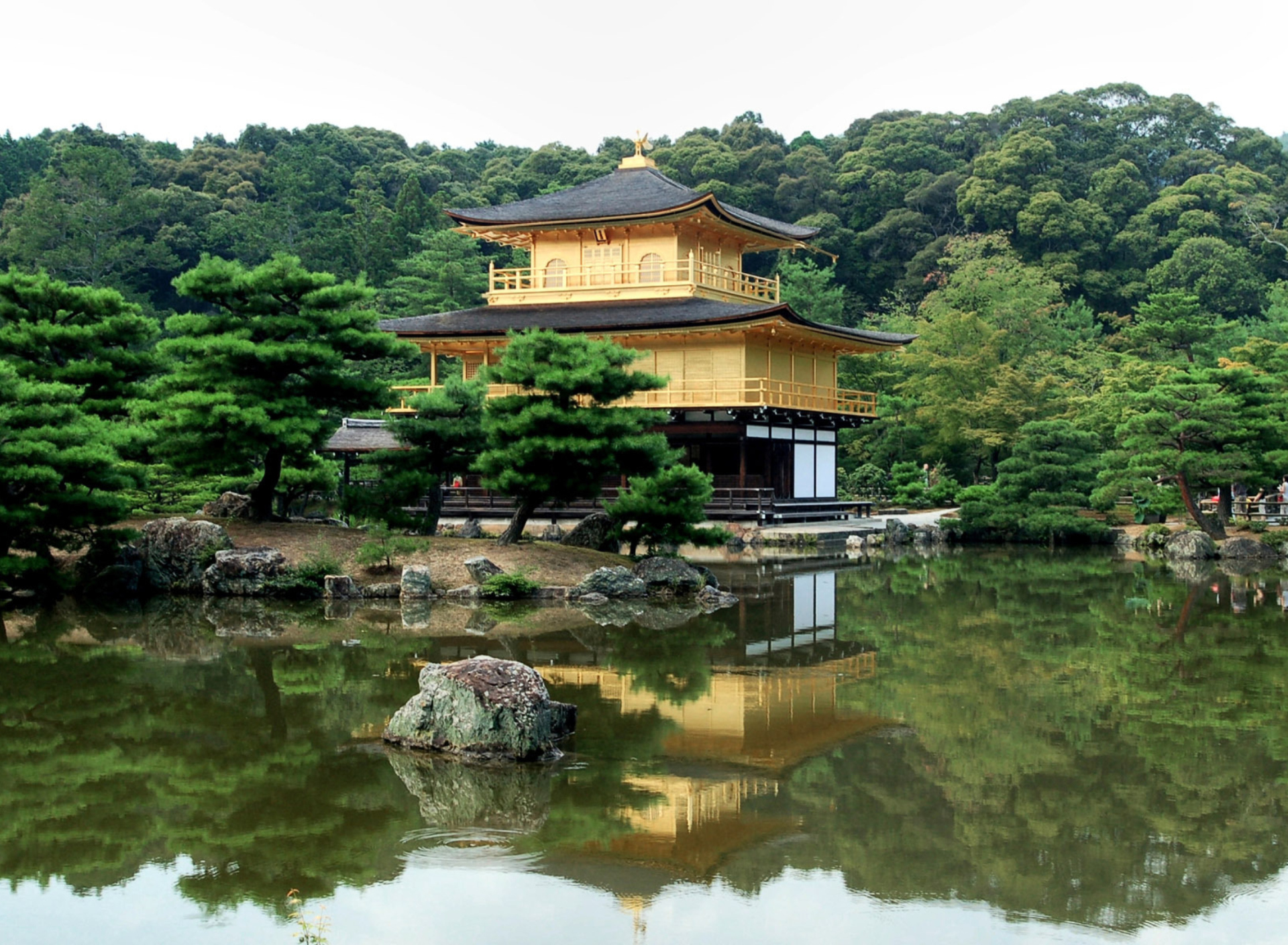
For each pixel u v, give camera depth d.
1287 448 48.84
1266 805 16.20
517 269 66.12
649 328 56.66
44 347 38.75
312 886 13.66
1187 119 135.88
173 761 18.27
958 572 44.22
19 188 118.06
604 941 12.24
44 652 26.61
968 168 132.12
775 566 46.53
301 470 43.50
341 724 20.44
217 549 36.00
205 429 36.75
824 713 21.11
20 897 13.42
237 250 109.81
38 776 17.58
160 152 136.00
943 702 21.98
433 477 38.53
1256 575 42.81
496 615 32.06
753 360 58.66
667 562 36.91
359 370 80.69
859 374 82.19
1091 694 22.72
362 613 32.09
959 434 73.12
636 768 17.72
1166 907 13.03
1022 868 14.05
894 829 15.29
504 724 18.17
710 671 24.75
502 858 14.41
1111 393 66.50
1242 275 108.19
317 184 129.12
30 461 31.22
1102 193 121.94
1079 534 56.03
